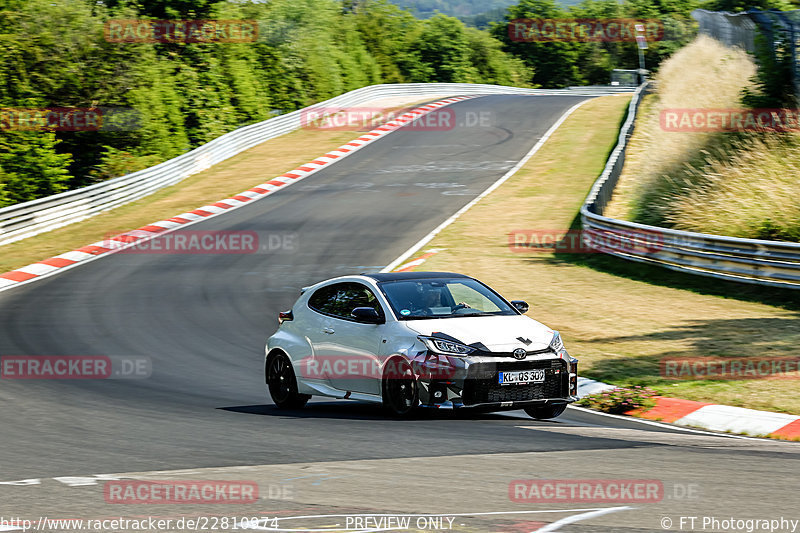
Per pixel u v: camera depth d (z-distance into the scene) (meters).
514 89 170.12
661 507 12.77
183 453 17.25
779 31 66.81
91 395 25.17
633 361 28.23
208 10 121.25
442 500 13.27
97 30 96.19
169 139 102.00
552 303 39.09
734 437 19.61
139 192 76.88
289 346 23.36
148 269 51.88
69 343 34.16
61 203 66.00
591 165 85.00
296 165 90.44
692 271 43.62
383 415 21.67
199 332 35.97
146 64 101.81
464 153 93.81
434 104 127.62
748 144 60.22
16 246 59.66
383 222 64.56
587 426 20.38
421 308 21.59
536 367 20.00
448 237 58.72
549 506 12.87
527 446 17.44
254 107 122.62
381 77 194.00
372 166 89.00
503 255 52.56
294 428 19.86
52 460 16.84
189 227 64.81
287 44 137.88
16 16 92.25
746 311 35.91
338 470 15.44
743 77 75.50
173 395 25.25
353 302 22.52
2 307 42.41
